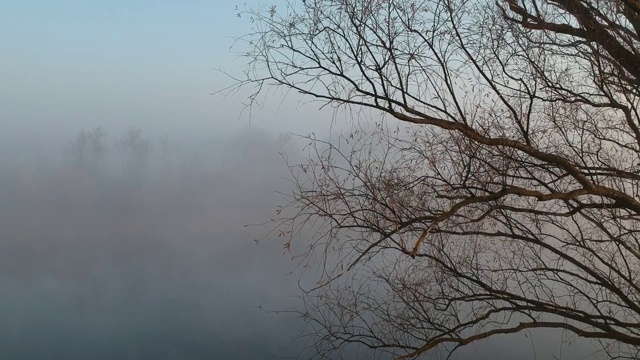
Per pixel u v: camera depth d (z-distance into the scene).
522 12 5.24
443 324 5.69
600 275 5.51
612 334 5.19
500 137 5.05
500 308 5.60
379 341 5.62
